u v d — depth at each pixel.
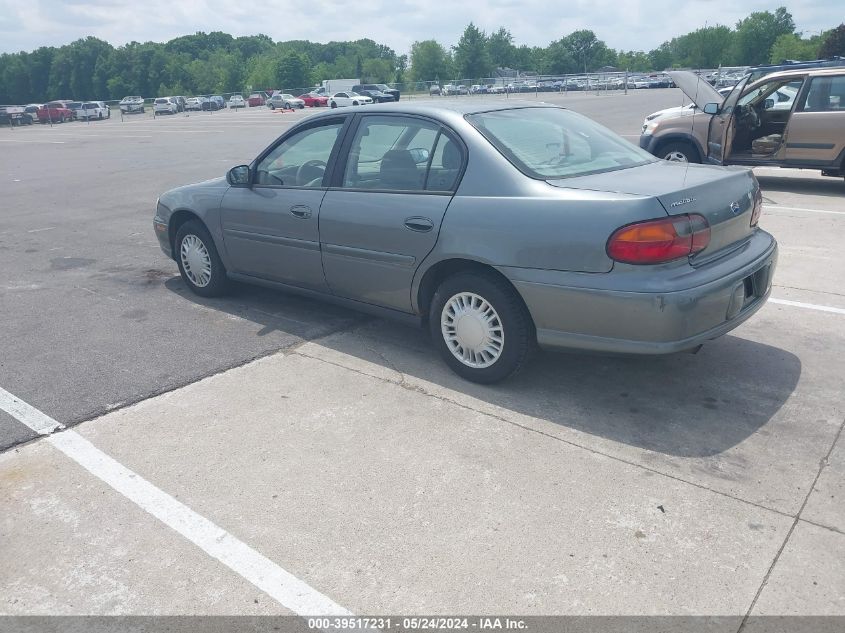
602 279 3.56
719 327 3.68
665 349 3.53
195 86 118.06
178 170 16.00
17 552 2.92
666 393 4.11
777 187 10.68
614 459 3.45
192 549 2.91
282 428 3.84
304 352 4.86
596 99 44.16
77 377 4.54
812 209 8.93
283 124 32.38
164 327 5.43
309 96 54.66
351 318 5.51
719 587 2.62
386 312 4.67
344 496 3.22
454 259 4.09
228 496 3.25
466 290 4.09
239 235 5.44
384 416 3.94
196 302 6.04
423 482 3.31
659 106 32.09
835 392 4.05
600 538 2.89
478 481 3.30
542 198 3.74
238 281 5.91
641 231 3.43
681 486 3.22
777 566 2.71
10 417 4.02
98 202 11.84
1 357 4.91
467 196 4.01
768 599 2.56
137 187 13.52
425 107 4.43
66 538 3.00
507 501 3.15
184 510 3.16
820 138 9.66
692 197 3.59
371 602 2.60
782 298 5.64
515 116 4.45
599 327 3.63
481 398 4.11
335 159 4.75
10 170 18.02
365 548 2.88
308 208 4.81
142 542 2.96
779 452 3.47
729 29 108.56
